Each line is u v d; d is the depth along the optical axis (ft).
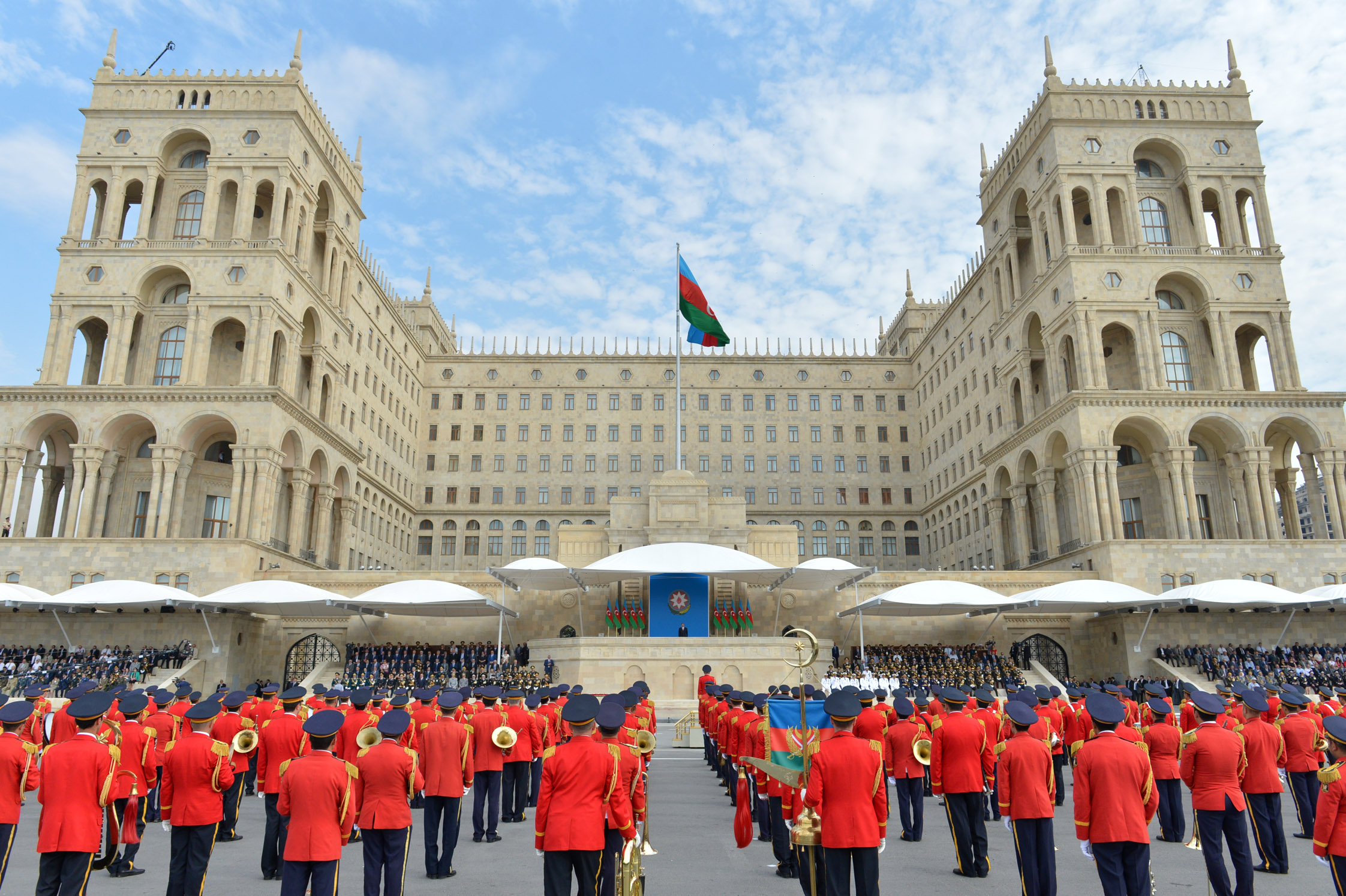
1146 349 206.39
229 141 211.82
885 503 319.27
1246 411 202.28
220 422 199.21
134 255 204.54
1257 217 218.79
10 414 193.16
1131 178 217.77
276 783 47.44
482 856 52.70
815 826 34.30
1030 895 38.29
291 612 182.39
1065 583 160.66
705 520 200.44
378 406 272.72
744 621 187.11
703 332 200.64
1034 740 39.65
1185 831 62.18
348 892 45.16
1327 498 200.13
